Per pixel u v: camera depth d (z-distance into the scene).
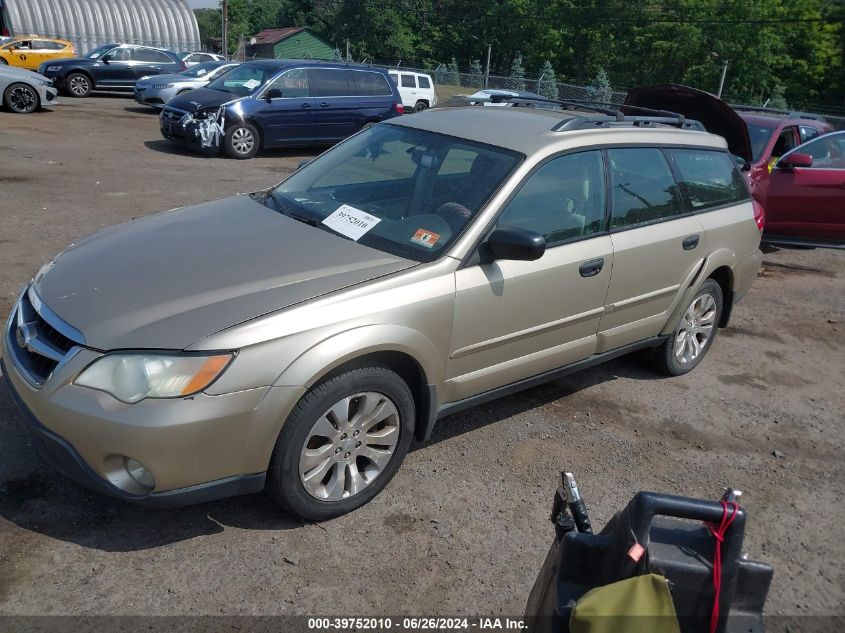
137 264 3.47
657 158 4.85
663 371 5.47
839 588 3.39
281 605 2.92
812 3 50.12
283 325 3.06
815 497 4.12
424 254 3.65
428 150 4.31
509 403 4.84
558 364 4.37
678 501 1.91
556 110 5.09
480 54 59.88
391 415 3.50
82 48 34.12
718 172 5.43
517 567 3.29
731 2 47.47
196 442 2.90
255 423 3.00
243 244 3.70
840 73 48.41
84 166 11.48
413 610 2.98
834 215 8.64
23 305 3.48
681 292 5.03
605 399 5.05
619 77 52.78
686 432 4.71
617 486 4.01
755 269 5.80
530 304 3.96
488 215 3.78
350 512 3.52
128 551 3.12
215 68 21.19
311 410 3.15
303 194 4.38
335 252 3.62
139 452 2.84
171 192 10.24
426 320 3.48
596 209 4.35
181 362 2.89
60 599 2.83
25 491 3.41
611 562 2.00
